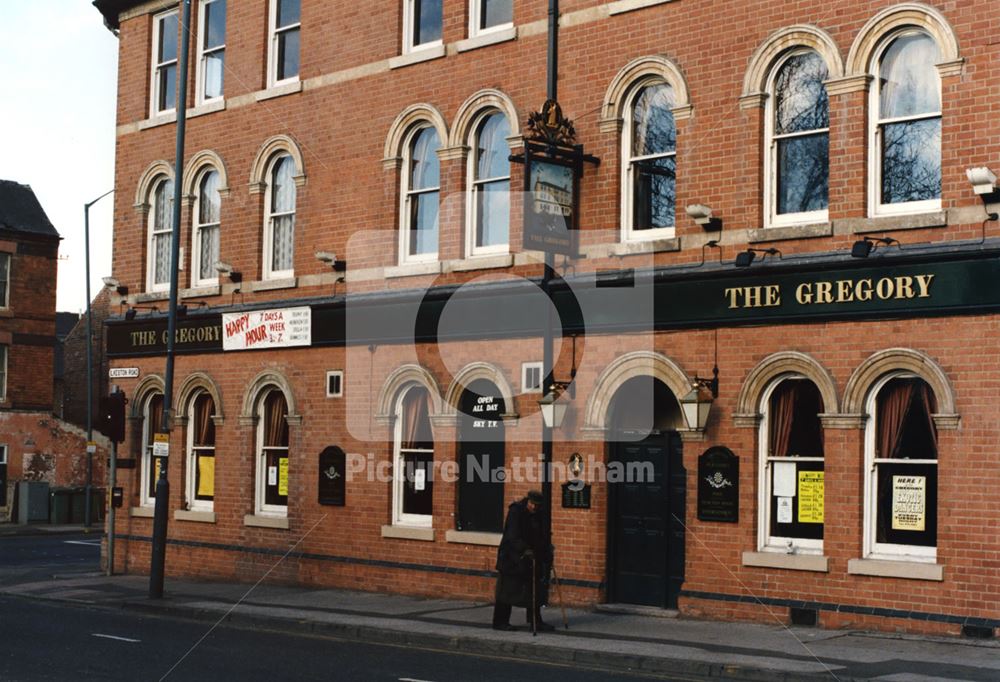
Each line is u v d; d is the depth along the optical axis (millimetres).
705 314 17031
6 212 45844
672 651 14055
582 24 18922
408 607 18984
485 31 20609
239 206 24359
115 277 26938
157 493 20953
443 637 15602
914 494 15344
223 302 24469
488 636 15516
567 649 14344
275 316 23141
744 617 16438
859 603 15461
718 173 17203
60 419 46250
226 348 24141
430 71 21141
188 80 25703
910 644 14328
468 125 20578
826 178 16406
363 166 22109
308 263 22969
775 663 13047
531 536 16312
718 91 17266
